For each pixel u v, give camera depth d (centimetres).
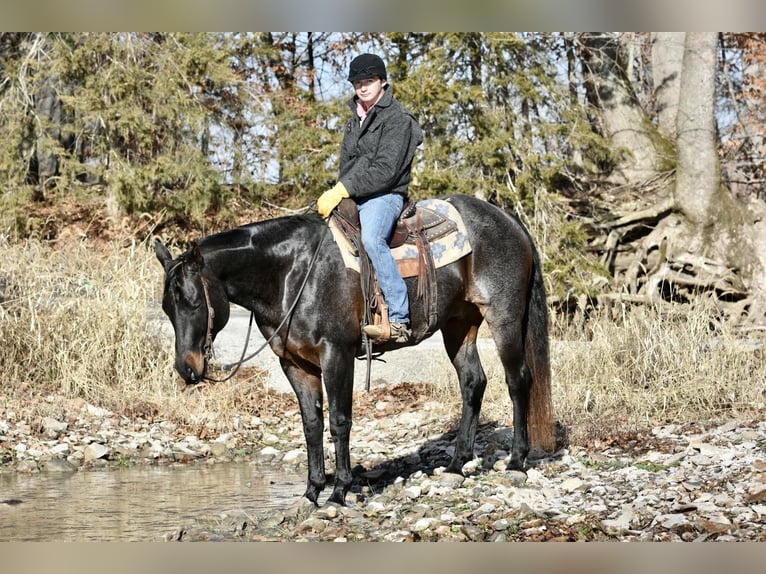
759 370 926
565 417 863
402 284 621
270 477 755
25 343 1026
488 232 671
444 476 673
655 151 1786
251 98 1942
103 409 973
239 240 604
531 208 1622
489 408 924
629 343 986
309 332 607
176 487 713
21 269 1130
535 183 1631
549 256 1530
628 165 1781
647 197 1706
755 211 1620
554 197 1634
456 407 968
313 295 607
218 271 596
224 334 1176
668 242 1556
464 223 665
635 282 1539
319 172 1748
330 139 1744
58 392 1005
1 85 1866
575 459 736
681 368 922
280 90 1955
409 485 680
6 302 1037
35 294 1049
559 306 1488
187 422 972
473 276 667
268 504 647
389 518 583
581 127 1666
